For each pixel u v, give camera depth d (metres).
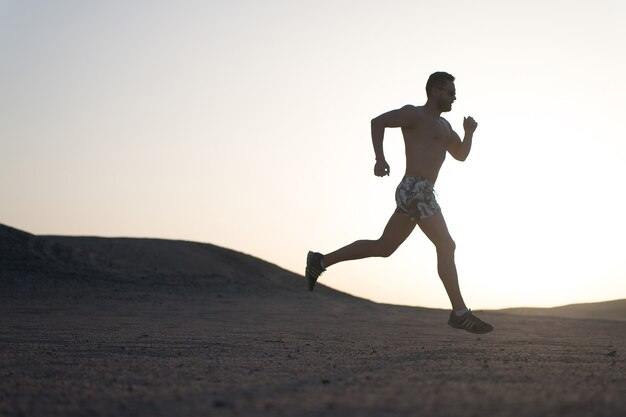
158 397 3.70
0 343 7.57
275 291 26.56
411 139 7.41
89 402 3.59
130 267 28.72
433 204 7.29
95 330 10.25
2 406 3.50
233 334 9.67
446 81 7.40
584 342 9.30
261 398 3.59
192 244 33.50
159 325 11.92
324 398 3.53
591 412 3.14
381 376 4.35
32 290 22.67
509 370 4.68
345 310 19.17
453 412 3.14
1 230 28.97
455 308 7.34
